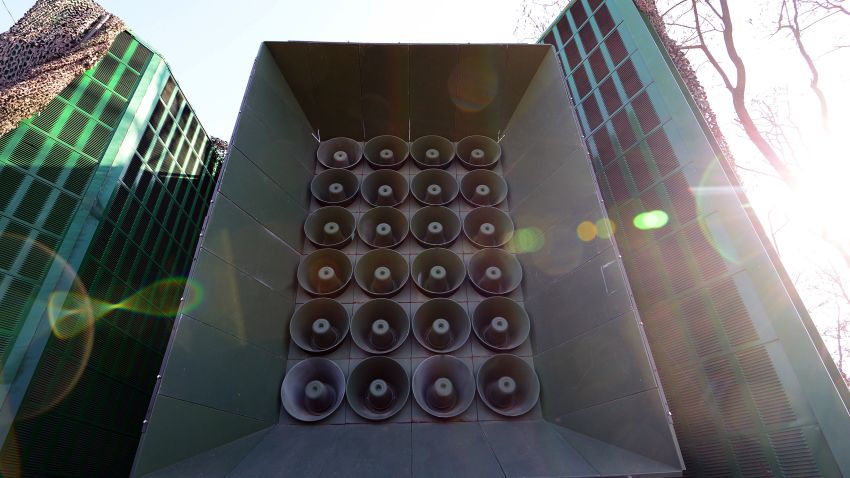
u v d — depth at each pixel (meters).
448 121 17.89
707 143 12.50
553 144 14.84
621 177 14.62
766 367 10.14
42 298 11.14
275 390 11.84
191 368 9.96
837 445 8.83
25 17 14.28
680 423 11.38
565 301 12.43
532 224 14.63
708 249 11.83
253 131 14.01
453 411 11.60
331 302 13.23
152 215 15.94
